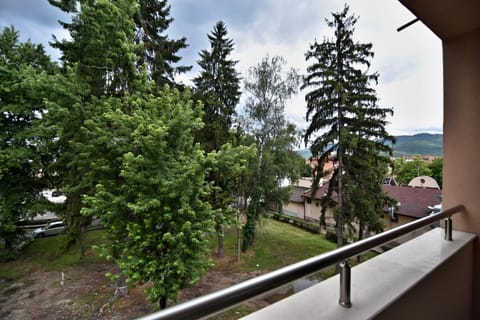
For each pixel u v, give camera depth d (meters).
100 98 5.77
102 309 3.91
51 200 7.82
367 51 6.48
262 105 7.86
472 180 1.43
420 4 1.19
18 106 6.57
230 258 5.45
